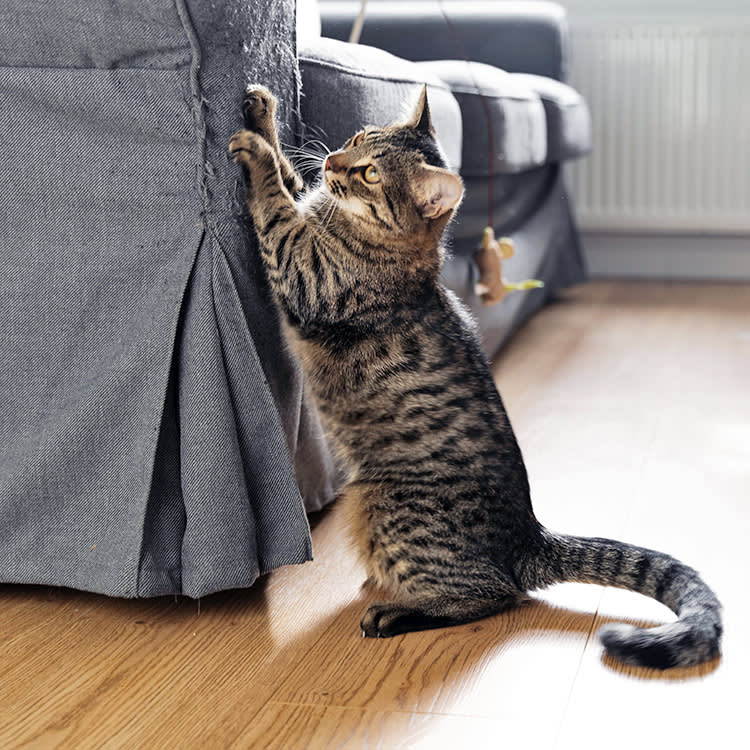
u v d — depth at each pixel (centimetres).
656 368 270
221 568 135
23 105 134
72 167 134
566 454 205
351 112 163
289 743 109
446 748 107
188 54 127
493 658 127
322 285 141
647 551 137
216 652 129
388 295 146
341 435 149
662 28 366
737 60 362
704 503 178
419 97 162
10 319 141
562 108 298
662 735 110
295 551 140
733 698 117
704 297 359
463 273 231
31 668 125
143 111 130
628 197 384
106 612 140
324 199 144
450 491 139
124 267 136
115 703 117
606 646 123
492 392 148
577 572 139
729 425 222
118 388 135
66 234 138
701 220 377
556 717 113
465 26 307
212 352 133
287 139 147
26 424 142
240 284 137
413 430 142
